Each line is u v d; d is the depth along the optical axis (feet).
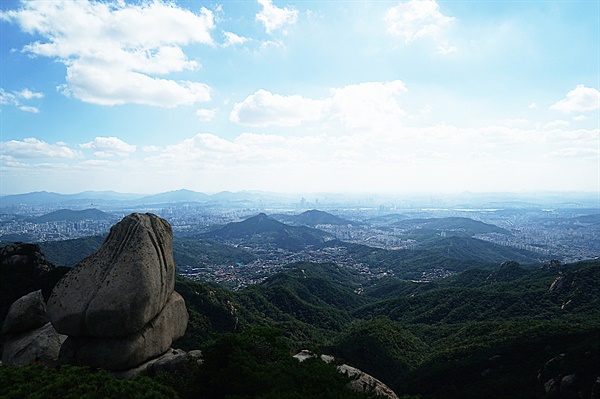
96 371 56.29
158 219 66.80
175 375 58.23
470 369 133.28
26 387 50.14
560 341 131.13
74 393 47.96
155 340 61.36
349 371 63.00
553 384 102.63
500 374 124.57
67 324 56.08
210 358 54.03
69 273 60.49
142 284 57.21
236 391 47.98
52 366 67.92
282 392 44.88
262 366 52.49
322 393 46.29
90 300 56.24
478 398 113.50
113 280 57.00
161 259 62.95
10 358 69.82
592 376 96.73
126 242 60.95
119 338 57.16
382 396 50.03
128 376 56.80
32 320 76.69
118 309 55.06
